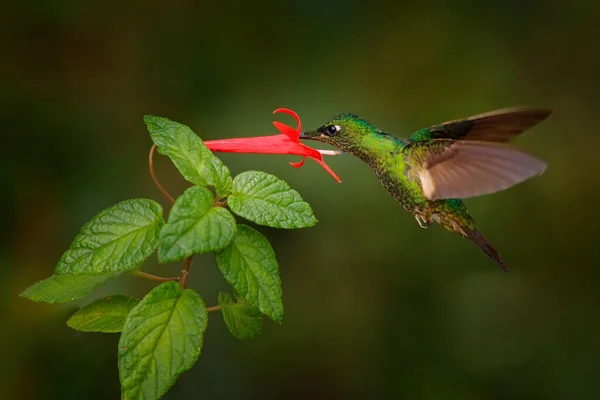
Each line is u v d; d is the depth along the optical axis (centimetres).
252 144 582
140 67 1102
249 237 434
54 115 1015
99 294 854
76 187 969
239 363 970
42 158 977
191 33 1123
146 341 398
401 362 1018
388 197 1030
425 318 1038
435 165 549
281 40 1137
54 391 816
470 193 516
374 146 609
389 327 1033
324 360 1007
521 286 1061
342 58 1136
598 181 1131
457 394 994
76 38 1083
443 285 1049
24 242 928
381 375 1009
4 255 910
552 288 1075
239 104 1077
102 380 833
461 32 1173
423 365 1016
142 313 403
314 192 1010
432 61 1154
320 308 1032
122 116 1065
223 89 1108
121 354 390
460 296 1048
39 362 823
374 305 1038
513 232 1104
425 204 613
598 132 1163
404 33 1166
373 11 1166
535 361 1012
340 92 1099
